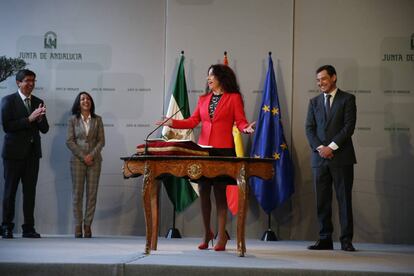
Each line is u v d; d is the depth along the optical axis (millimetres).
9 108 6062
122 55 6816
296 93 6605
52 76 6824
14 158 5984
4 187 6219
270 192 6281
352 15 6598
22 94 6199
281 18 6664
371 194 6453
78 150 6223
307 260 3893
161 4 6820
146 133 6734
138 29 6828
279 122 6355
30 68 6844
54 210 6730
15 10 6891
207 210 4672
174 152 4016
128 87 6785
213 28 6730
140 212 6684
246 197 4008
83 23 6863
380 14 6574
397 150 6453
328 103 5195
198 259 3734
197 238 6371
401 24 6547
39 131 6703
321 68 5188
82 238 6047
